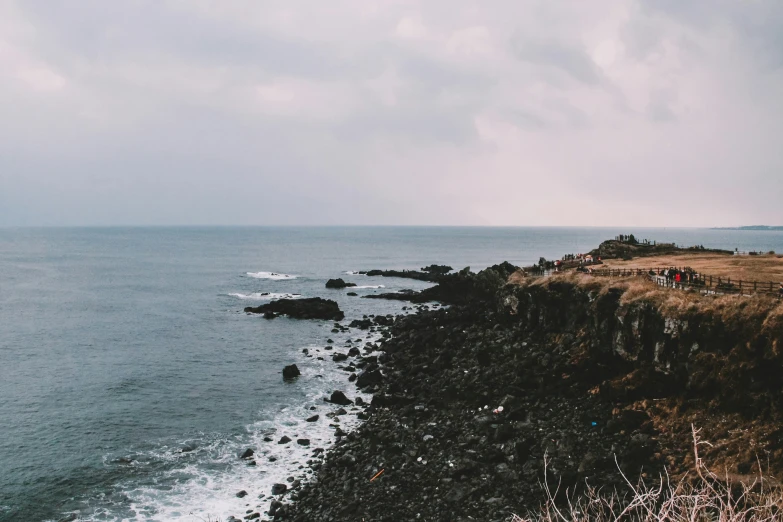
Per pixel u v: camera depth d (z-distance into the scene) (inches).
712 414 1108.5
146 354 2284.7
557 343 1787.6
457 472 1091.9
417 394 1668.3
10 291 4183.1
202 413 1612.9
